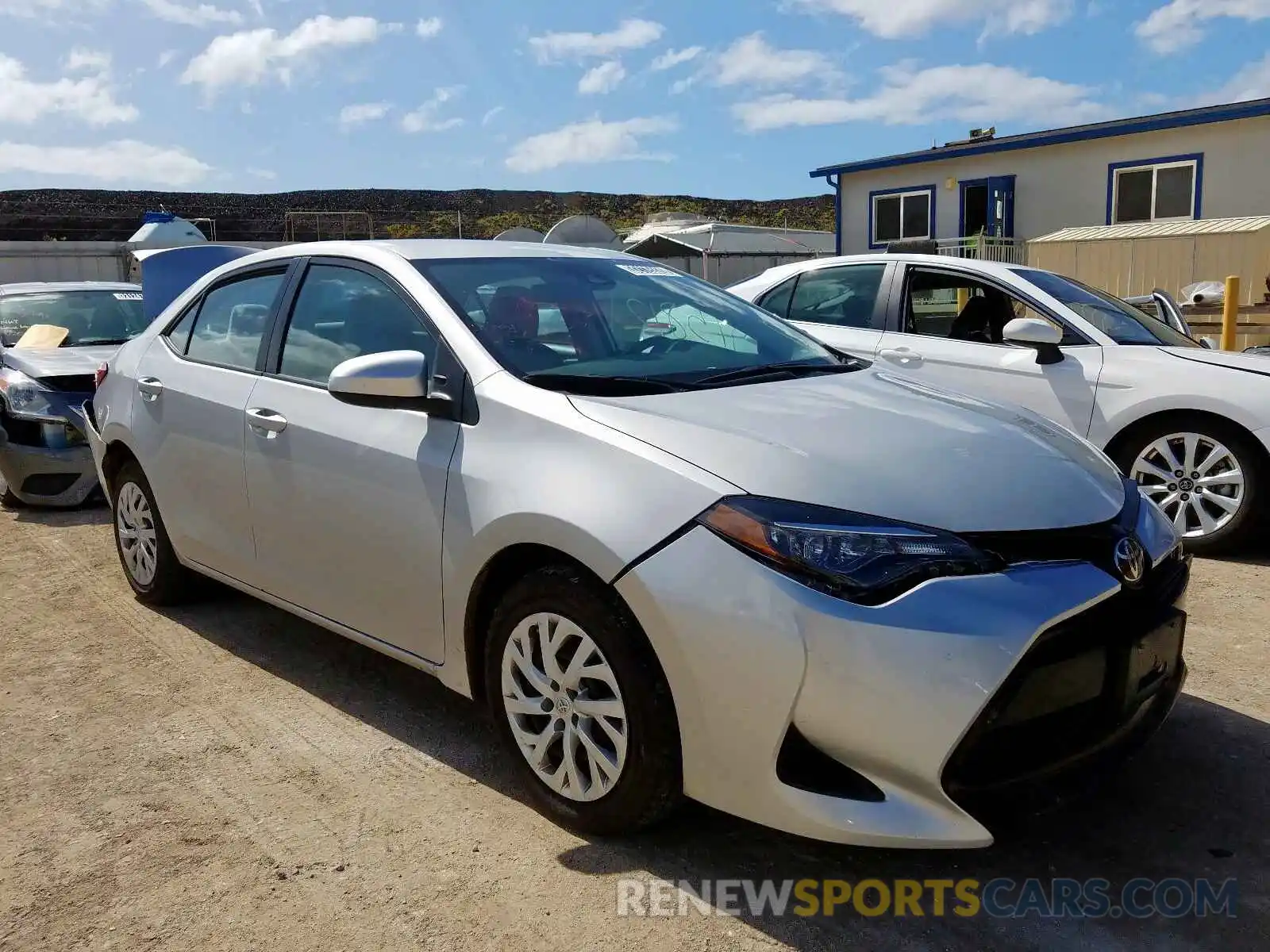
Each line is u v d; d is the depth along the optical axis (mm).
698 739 2510
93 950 2418
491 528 2869
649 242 23734
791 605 2363
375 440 3285
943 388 3668
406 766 3283
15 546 6094
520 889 2625
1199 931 2441
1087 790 2504
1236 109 15734
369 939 2445
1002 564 2463
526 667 2887
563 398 2955
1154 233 13875
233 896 2611
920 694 2309
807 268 6867
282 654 4254
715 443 2678
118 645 4379
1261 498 5180
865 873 2688
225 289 4352
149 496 4582
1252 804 2973
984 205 19250
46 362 7180
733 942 2424
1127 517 2783
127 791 3146
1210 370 5266
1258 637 4227
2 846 2859
